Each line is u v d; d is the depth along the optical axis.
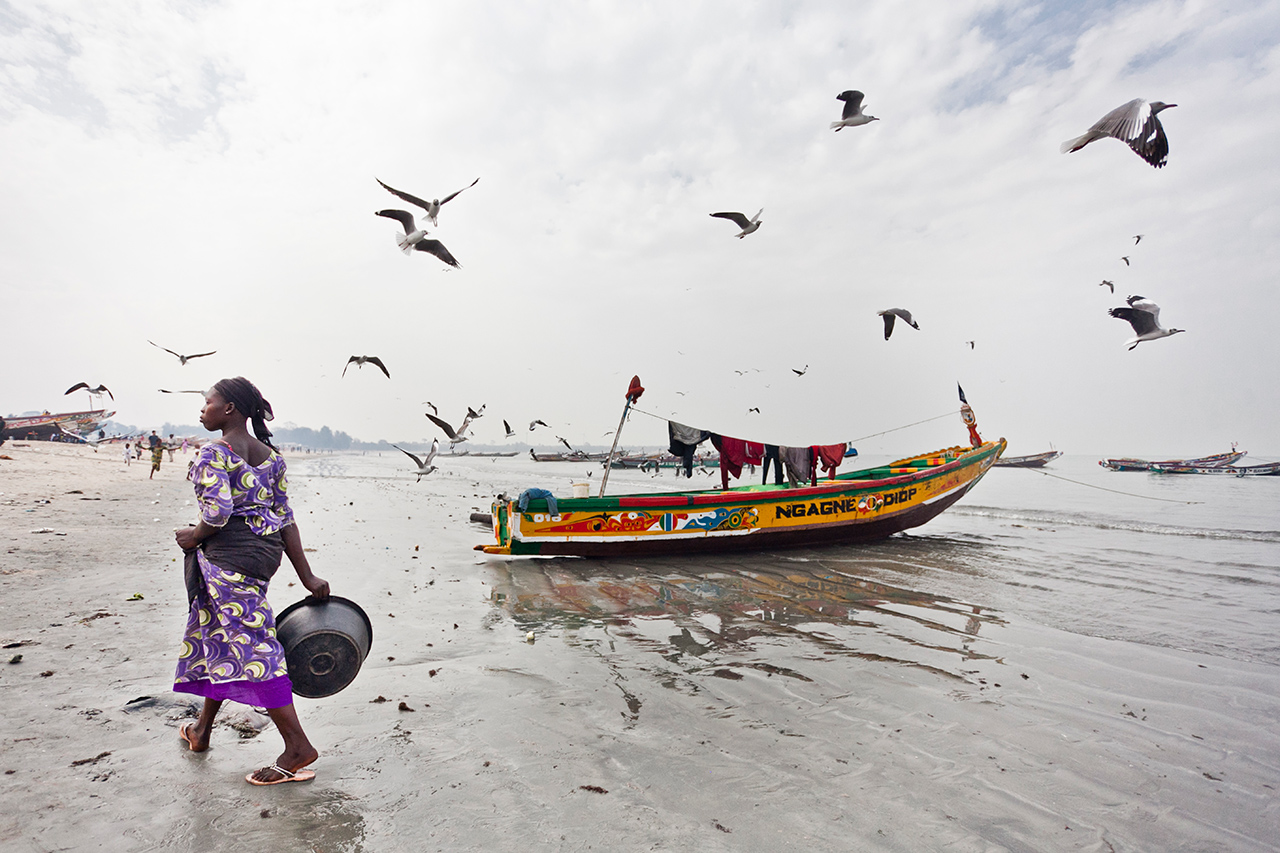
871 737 3.81
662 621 6.56
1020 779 3.34
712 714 4.10
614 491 24.23
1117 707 4.36
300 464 60.69
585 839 2.62
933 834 2.79
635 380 11.43
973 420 15.47
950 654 5.48
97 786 2.79
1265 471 50.41
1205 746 3.78
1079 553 11.18
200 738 3.14
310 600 3.30
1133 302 7.66
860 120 7.89
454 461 84.19
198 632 2.98
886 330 10.16
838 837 2.73
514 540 9.94
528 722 3.86
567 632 6.07
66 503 13.51
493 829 2.66
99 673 4.14
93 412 57.06
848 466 75.81
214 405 3.03
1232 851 2.75
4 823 2.45
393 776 3.08
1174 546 12.09
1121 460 60.25
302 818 2.65
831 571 9.52
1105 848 2.74
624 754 3.47
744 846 2.63
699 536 10.83
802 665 5.15
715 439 11.55
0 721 3.35
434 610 6.70
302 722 3.70
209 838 2.47
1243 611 7.03
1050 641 5.89
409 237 7.83
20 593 6.01
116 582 6.70
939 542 12.62
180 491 19.44
